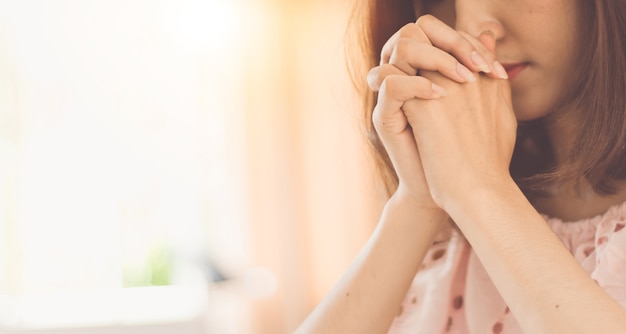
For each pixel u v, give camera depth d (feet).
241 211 12.61
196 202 12.75
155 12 12.82
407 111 2.22
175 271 12.53
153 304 11.53
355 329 2.38
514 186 2.10
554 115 2.35
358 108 3.06
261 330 12.01
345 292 2.42
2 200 12.57
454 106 2.17
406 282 2.39
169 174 12.80
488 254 1.95
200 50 12.76
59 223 12.66
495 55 2.27
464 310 2.61
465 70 2.16
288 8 12.59
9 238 12.53
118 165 12.78
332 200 12.30
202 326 10.92
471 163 2.13
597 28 2.17
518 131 2.50
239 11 12.70
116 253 12.67
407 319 2.73
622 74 2.17
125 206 12.75
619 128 2.19
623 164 2.23
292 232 12.40
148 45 12.84
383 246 2.41
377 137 2.79
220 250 12.57
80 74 12.77
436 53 2.19
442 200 2.16
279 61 12.59
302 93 12.50
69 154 12.74
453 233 2.68
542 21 2.20
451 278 2.64
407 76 2.20
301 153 12.43
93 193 12.74
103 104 12.78
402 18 2.72
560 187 2.45
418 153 2.31
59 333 10.58
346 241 12.23
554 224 2.44
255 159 12.63
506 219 1.98
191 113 12.82
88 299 12.05
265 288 12.14
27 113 12.67
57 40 12.73
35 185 12.66
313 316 2.44
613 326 1.66
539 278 1.81
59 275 12.60
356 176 12.01
